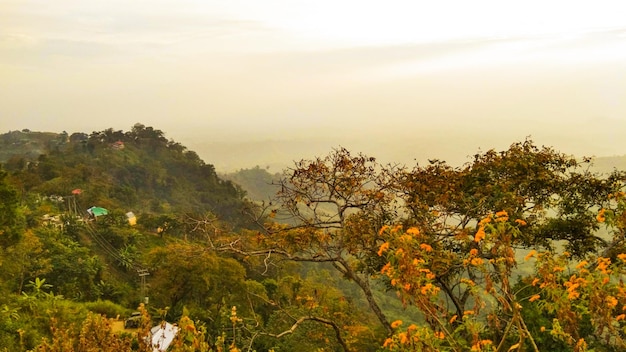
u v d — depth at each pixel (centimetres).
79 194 6325
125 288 3170
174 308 2170
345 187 854
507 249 333
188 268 2152
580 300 342
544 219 940
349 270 830
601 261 324
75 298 2523
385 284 875
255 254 831
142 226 5516
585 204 929
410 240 332
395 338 336
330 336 1032
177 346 357
